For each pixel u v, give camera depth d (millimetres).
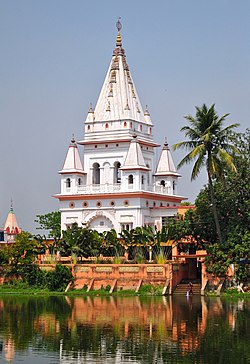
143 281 72812
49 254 83125
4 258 78875
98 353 39000
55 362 37156
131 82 99312
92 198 94375
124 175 92938
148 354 38562
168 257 79438
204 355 38125
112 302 64438
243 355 38031
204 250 77688
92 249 79000
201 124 71188
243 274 70250
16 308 59875
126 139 94625
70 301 66062
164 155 101750
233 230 71438
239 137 75562
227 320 50344
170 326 47688
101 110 97625
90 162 97312
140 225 91625
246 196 74062
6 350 40094
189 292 70750
